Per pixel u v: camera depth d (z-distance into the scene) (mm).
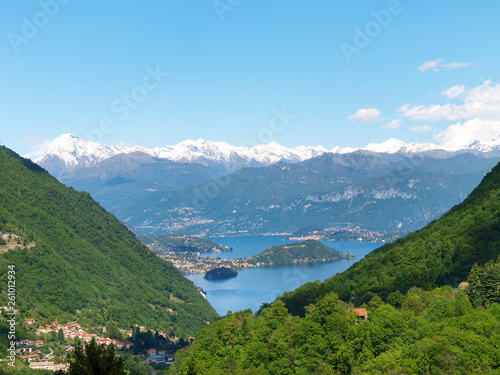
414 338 176125
